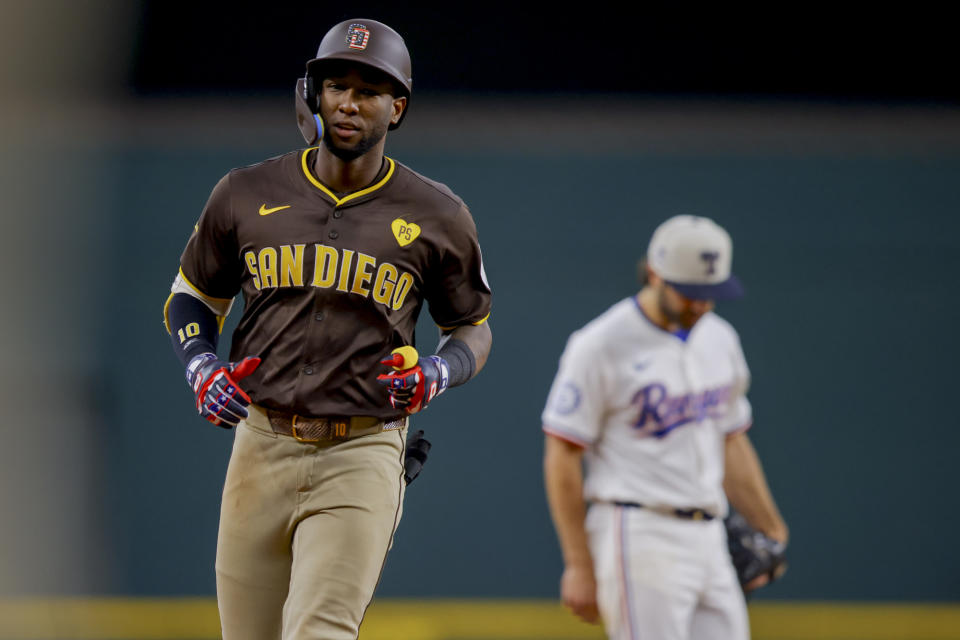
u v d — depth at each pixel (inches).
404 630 1096.2
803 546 1171.9
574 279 1237.7
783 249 1247.5
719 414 628.4
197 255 416.5
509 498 1157.7
